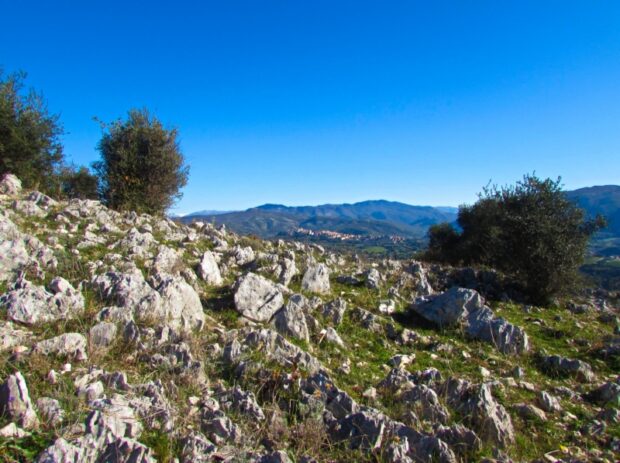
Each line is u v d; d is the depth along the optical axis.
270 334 6.74
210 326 7.53
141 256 10.27
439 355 8.02
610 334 10.54
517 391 6.78
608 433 5.64
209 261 10.12
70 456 3.61
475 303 9.50
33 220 11.90
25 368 4.99
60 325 6.14
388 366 7.25
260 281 8.62
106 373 5.14
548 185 14.67
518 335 8.68
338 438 4.83
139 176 19.66
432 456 4.53
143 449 3.88
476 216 23.42
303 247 17.16
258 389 5.56
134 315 6.87
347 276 12.11
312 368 6.28
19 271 7.81
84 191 20.50
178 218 20.55
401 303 10.77
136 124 19.95
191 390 5.32
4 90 16.52
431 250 29.92
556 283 13.35
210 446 4.26
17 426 4.01
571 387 7.31
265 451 4.45
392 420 5.07
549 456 4.94
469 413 5.46
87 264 8.85
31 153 17.12
